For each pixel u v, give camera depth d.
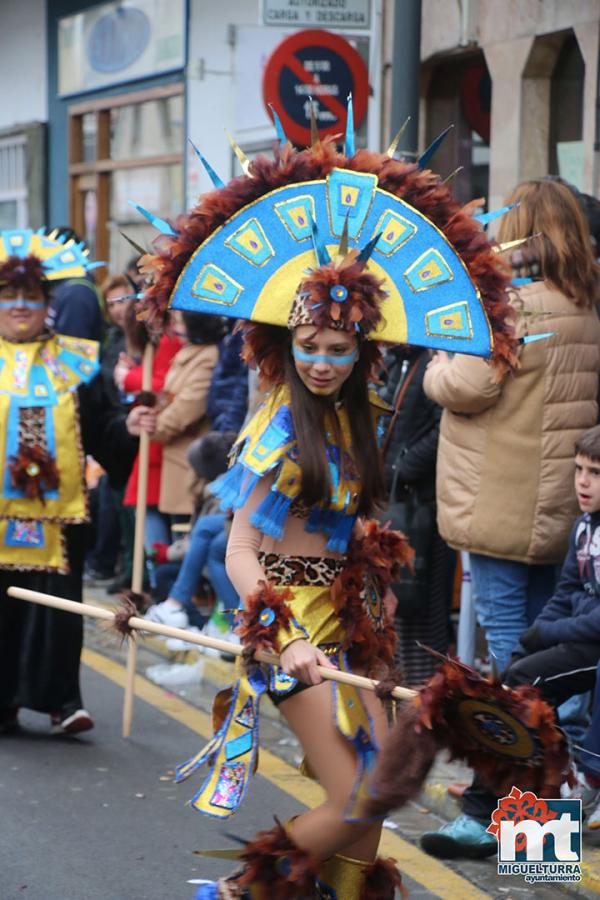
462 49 22.98
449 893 11.48
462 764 9.48
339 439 9.48
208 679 18.94
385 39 23.75
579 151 21.53
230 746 9.40
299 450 9.20
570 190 13.56
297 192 9.52
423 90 24.28
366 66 21.38
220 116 30.56
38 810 13.41
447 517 13.66
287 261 9.49
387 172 9.55
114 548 26.48
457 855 12.24
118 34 35.34
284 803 13.87
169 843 12.58
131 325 21.48
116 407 16.56
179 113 32.62
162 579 21.67
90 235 38.12
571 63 21.72
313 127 9.80
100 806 13.58
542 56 21.80
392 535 9.88
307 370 9.19
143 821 13.17
